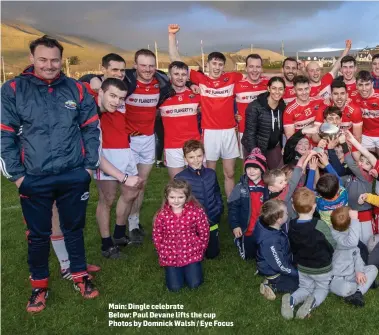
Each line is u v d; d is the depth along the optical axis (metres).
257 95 5.75
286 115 5.36
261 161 4.35
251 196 4.34
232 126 5.64
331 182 3.84
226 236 5.18
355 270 3.55
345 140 4.61
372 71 6.52
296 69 6.41
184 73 4.95
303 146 4.71
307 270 3.52
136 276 4.14
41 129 3.16
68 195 3.43
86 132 3.48
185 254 3.81
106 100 3.74
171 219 3.78
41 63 3.06
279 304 3.54
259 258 3.72
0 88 3.11
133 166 4.58
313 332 3.12
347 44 6.96
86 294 3.75
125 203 4.63
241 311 3.47
